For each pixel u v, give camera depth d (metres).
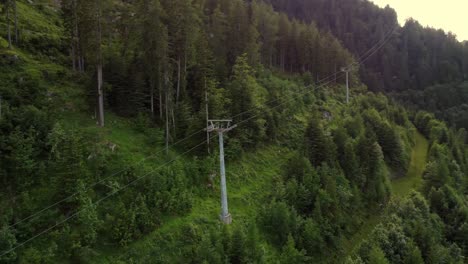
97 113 39.41
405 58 120.19
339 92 78.31
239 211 34.91
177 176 33.28
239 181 39.19
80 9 40.66
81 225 25.56
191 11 43.75
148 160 34.69
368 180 46.47
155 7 38.53
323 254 34.06
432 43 127.06
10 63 40.47
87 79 43.00
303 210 36.44
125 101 41.34
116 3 59.41
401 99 107.00
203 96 43.38
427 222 37.75
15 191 26.56
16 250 22.89
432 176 48.28
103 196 28.94
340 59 85.94
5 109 30.88
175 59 45.47
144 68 42.81
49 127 31.55
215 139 40.03
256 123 44.88
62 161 27.14
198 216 31.72
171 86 41.00
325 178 38.91
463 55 122.38
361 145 48.34
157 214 29.03
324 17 130.75
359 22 128.62
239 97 45.03
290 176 40.19
